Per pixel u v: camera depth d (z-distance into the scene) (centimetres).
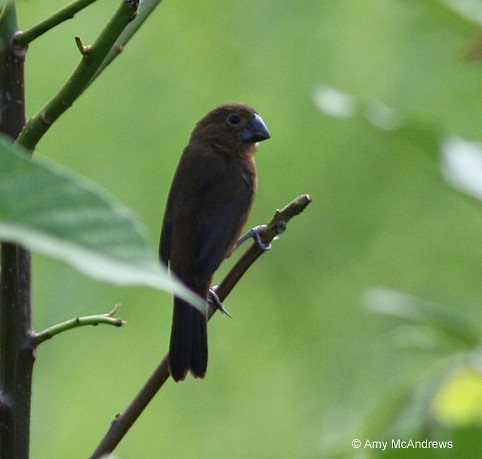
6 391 344
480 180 456
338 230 1166
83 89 304
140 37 1151
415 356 1094
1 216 131
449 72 1127
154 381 380
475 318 1138
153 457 1134
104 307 1097
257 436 1146
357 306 1155
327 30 1148
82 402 1101
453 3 480
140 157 1116
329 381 1145
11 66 342
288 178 1147
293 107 1135
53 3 1084
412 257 1171
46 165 134
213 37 1148
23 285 345
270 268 1178
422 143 473
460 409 484
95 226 132
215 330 1176
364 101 496
